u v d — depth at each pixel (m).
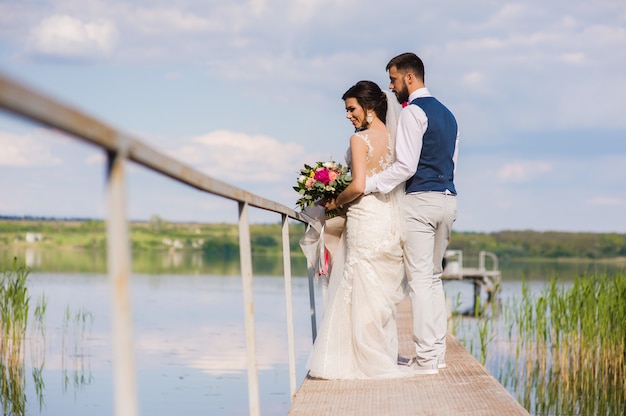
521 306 10.59
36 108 1.18
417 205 4.79
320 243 5.13
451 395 4.25
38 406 8.10
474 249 53.94
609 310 9.65
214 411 7.66
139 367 10.20
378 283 4.80
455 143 4.90
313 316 5.53
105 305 18.72
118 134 1.58
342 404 4.04
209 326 14.97
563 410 8.35
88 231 59.69
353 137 4.72
